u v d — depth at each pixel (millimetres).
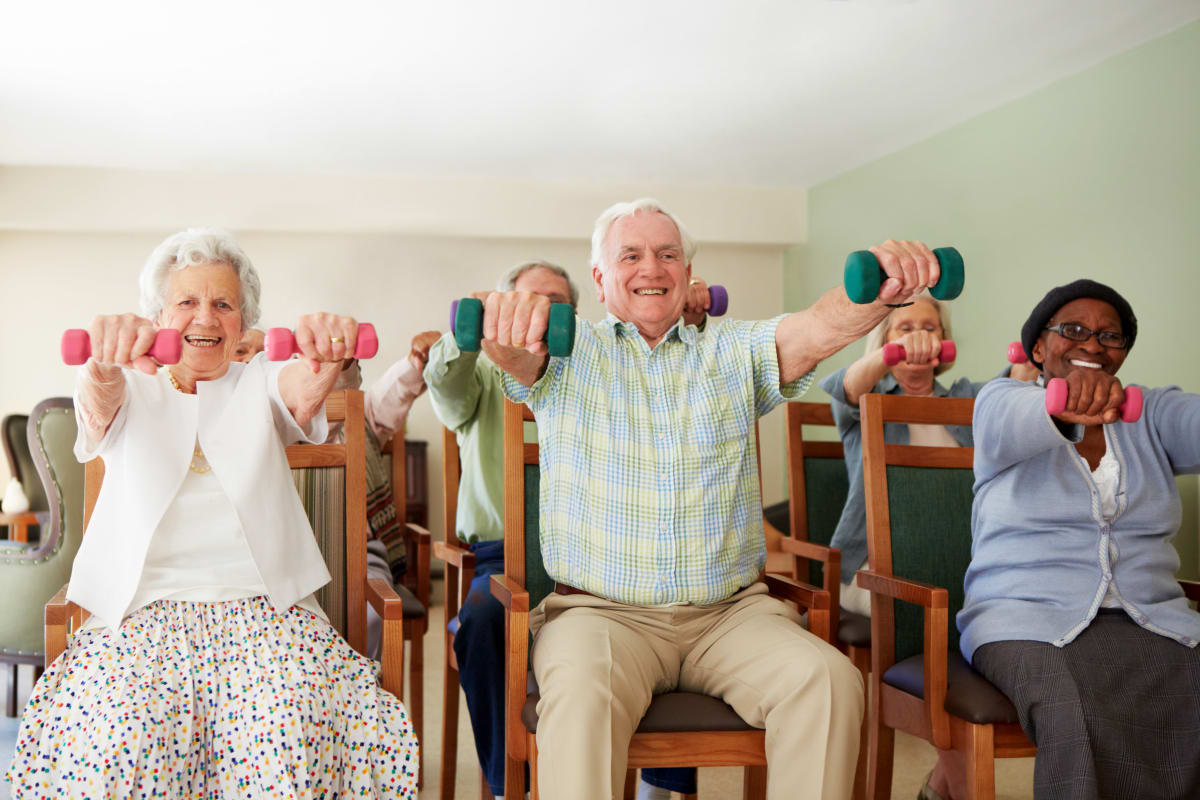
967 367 5125
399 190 6391
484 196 6457
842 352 6285
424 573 2779
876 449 2158
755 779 1785
